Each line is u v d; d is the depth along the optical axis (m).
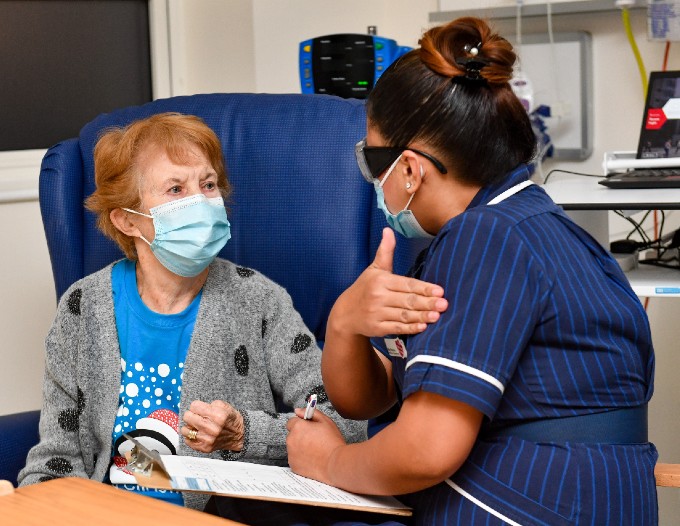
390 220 1.28
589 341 1.14
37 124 2.75
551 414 1.14
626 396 1.17
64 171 1.88
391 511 1.20
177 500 1.56
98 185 1.62
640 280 1.91
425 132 1.18
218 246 1.60
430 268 1.15
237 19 2.89
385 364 1.43
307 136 1.76
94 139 1.90
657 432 2.54
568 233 1.20
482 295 1.09
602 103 2.89
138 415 1.58
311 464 1.33
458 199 1.21
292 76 2.99
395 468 1.13
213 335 1.59
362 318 1.22
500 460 1.14
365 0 3.19
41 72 2.74
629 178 2.01
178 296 1.62
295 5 2.96
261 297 1.64
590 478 1.13
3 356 2.51
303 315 1.77
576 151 2.91
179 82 3.01
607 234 2.21
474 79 1.16
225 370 1.60
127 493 1.12
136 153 1.59
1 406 2.51
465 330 1.08
